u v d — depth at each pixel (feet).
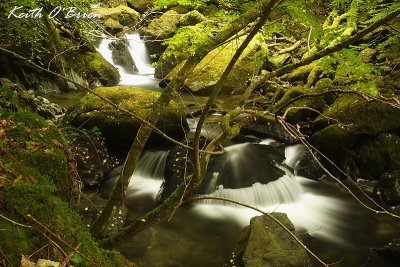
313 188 23.50
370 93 13.16
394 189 21.58
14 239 7.33
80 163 20.21
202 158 10.64
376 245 18.30
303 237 18.67
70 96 32.14
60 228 8.32
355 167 24.35
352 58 11.96
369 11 17.20
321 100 26.55
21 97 21.53
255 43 36.63
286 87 32.12
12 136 11.17
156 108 10.33
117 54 43.09
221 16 13.76
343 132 24.11
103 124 22.58
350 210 21.34
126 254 16.11
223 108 31.45
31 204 8.22
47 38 30.04
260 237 15.60
